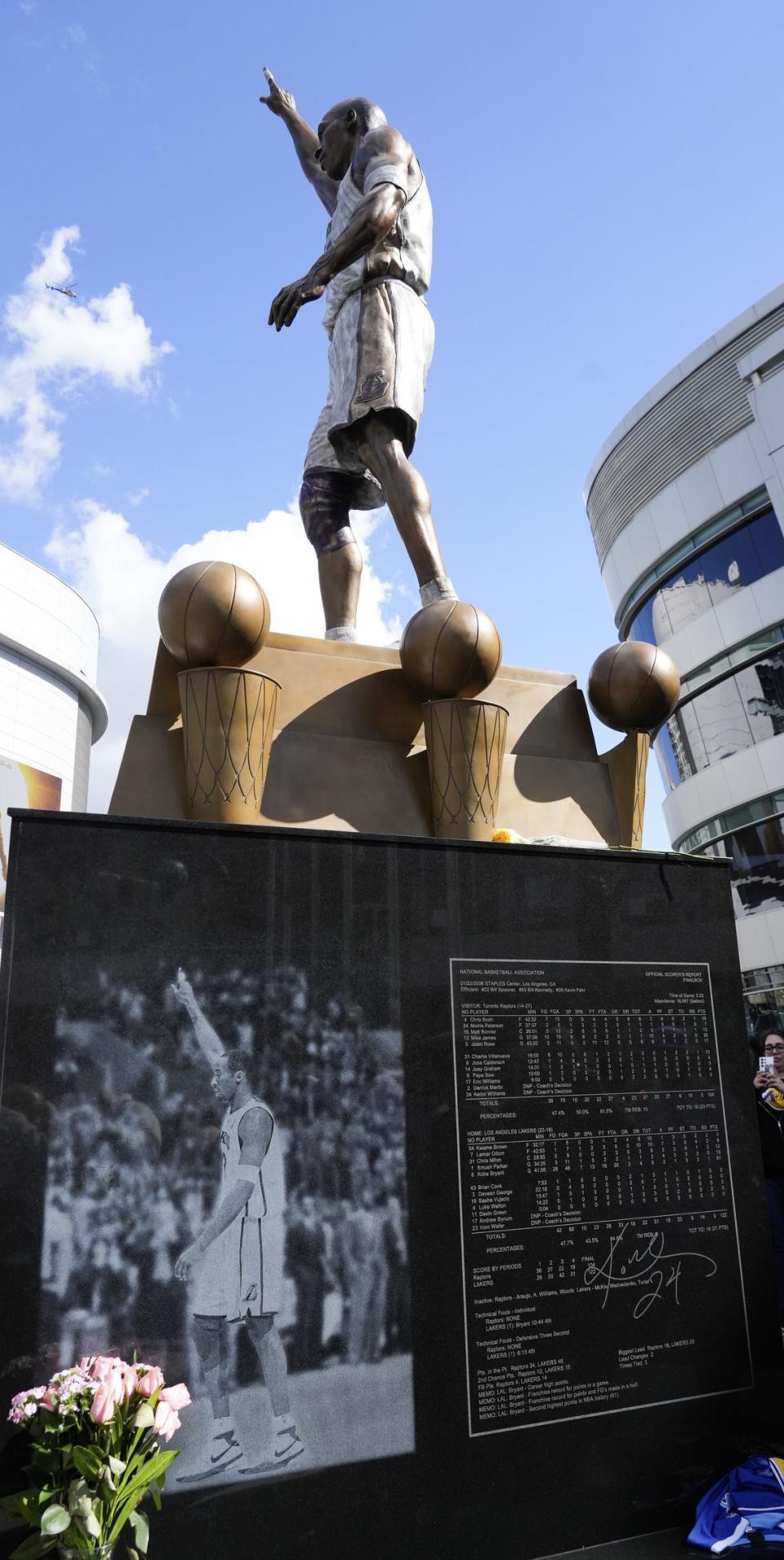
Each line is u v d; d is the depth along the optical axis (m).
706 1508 2.98
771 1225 4.30
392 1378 2.80
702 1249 3.32
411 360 4.35
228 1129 2.79
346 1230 2.85
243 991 2.89
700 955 3.60
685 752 23.86
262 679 3.23
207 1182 2.73
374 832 3.53
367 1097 2.97
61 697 43.69
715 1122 3.46
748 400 21.52
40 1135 2.61
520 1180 3.10
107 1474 2.24
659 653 4.14
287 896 3.01
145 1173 2.68
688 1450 3.12
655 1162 3.32
